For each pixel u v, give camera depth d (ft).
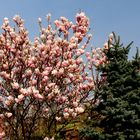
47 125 39.19
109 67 33.47
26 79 37.40
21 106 36.17
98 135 32.53
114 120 32.42
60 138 39.24
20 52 37.83
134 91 32.81
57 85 37.70
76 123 40.93
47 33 38.45
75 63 37.81
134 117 31.68
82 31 37.91
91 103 39.81
